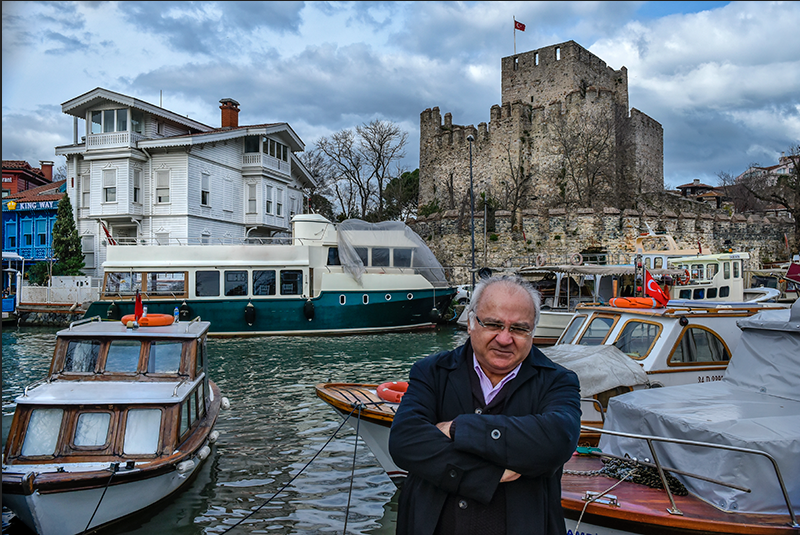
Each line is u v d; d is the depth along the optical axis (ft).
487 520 9.36
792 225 120.47
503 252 114.32
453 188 152.97
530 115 142.61
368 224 86.02
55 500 21.11
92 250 113.70
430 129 162.91
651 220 106.22
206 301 77.87
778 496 15.89
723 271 71.51
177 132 120.26
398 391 28.55
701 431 17.19
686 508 16.29
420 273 87.20
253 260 79.77
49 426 23.73
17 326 96.02
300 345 70.95
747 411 18.45
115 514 22.59
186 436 26.55
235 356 62.85
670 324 28.04
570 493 17.48
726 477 16.24
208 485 26.91
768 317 21.52
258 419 37.58
